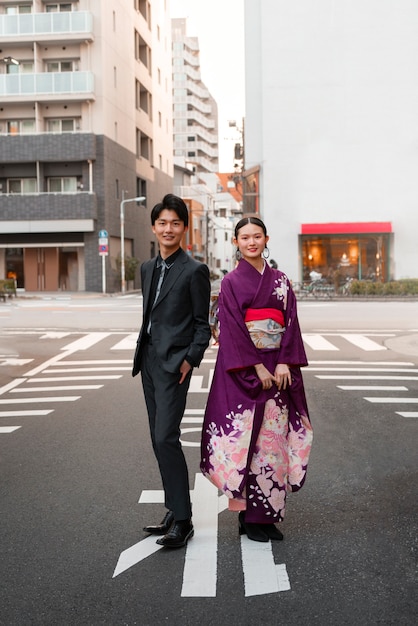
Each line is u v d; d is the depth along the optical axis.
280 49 31.84
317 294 29.50
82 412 7.09
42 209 36.34
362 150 31.77
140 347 3.74
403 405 7.32
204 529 3.79
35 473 4.89
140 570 3.24
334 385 8.59
